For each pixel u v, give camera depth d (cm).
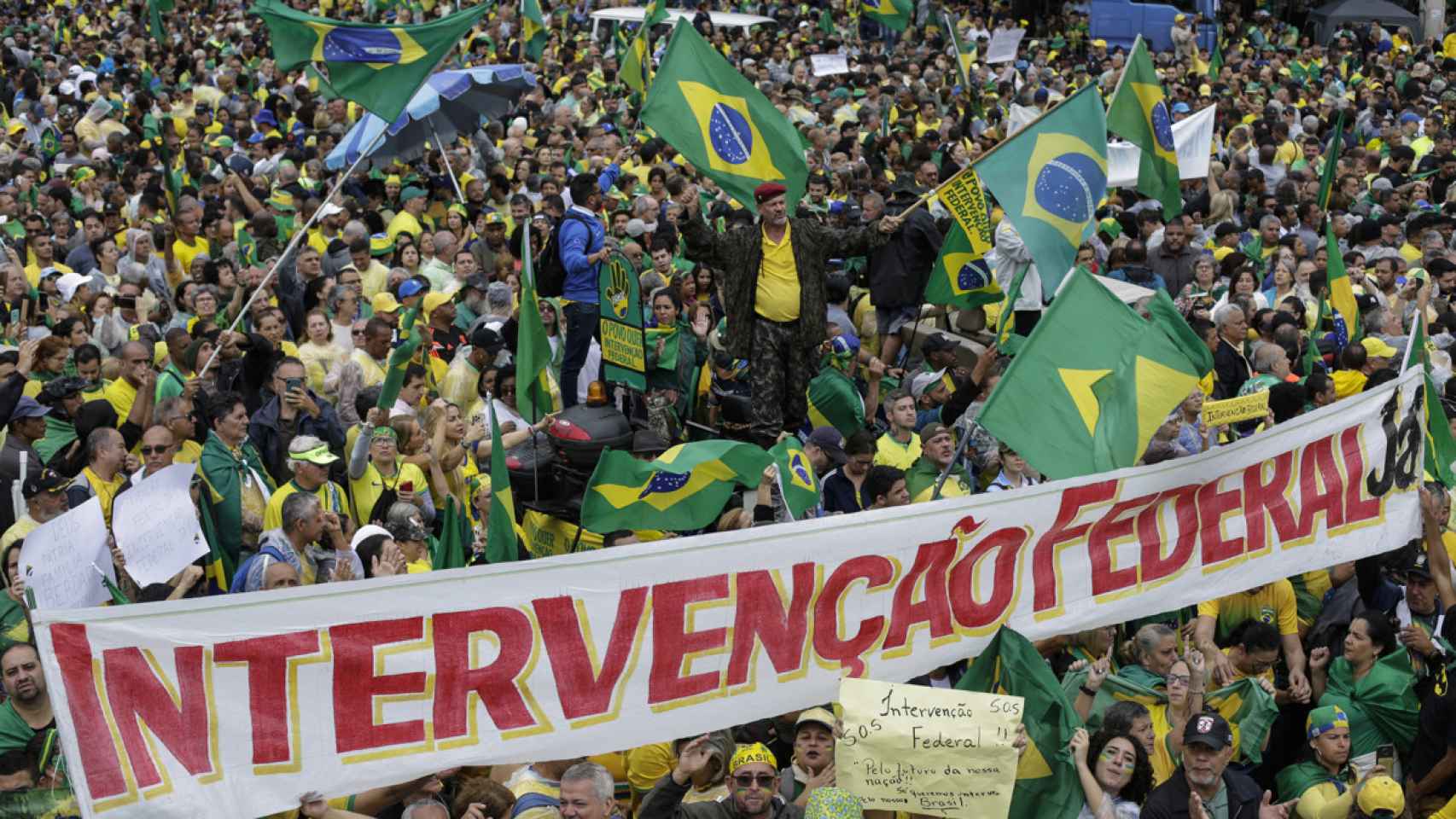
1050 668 752
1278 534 827
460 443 999
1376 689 816
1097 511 771
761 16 3541
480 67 1794
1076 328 793
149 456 877
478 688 629
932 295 1149
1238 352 1271
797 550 693
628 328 1042
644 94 1892
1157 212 1697
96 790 555
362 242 1461
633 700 663
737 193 1130
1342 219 1723
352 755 605
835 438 1013
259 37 3194
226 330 1178
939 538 727
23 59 2906
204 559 860
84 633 557
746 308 1064
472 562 933
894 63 2884
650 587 661
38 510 834
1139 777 710
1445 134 2500
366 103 1229
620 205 1688
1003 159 1016
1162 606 796
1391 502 862
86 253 1562
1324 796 768
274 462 1025
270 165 2019
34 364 1114
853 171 1867
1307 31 3791
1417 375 866
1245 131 2197
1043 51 3366
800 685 701
